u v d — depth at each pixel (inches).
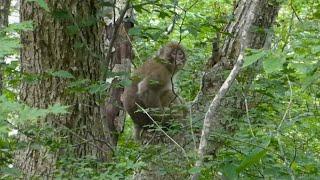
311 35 217.0
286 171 223.8
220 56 332.5
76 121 284.0
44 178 263.1
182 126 284.8
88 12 287.0
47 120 274.4
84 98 286.8
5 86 284.0
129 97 413.1
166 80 417.7
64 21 283.3
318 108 294.8
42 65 283.6
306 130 288.0
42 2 137.9
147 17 459.8
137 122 408.5
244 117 287.1
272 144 237.1
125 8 279.9
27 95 283.4
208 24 297.3
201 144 209.2
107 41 381.4
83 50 287.6
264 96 300.4
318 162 245.9
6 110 111.6
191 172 200.4
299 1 283.4
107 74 279.0
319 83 245.1
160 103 417.4
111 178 205.9
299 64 159.6
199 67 381.4
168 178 262.2
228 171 221.5
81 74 287.6
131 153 251.6
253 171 233.8
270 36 314.7
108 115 387.9
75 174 228.8
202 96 318.7
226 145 251.1
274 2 315.0
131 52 397.1
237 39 328.8
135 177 268.1
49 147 245.9
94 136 289.1
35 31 282.7
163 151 258.4
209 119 208.7
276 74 289.4
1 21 243.9
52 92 282.2
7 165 207.8
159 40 335.3
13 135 224.2
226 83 206.8
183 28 317.1
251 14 239.1
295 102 292.4
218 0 483.2
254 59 147.0
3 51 109.1
